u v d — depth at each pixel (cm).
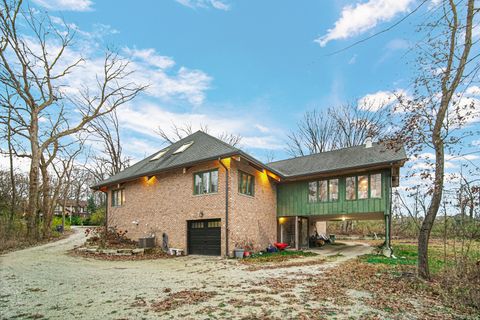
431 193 805
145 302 644
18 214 2645
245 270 1095
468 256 742
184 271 1083
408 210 866
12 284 845
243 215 1638
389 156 1595
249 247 1658
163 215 1814
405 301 652
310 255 1595
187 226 1692
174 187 1783
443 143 795
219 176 1585
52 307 615
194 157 1670
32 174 2195
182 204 1720
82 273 1031
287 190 1983
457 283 714
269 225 1894
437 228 867
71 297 695
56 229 3134
